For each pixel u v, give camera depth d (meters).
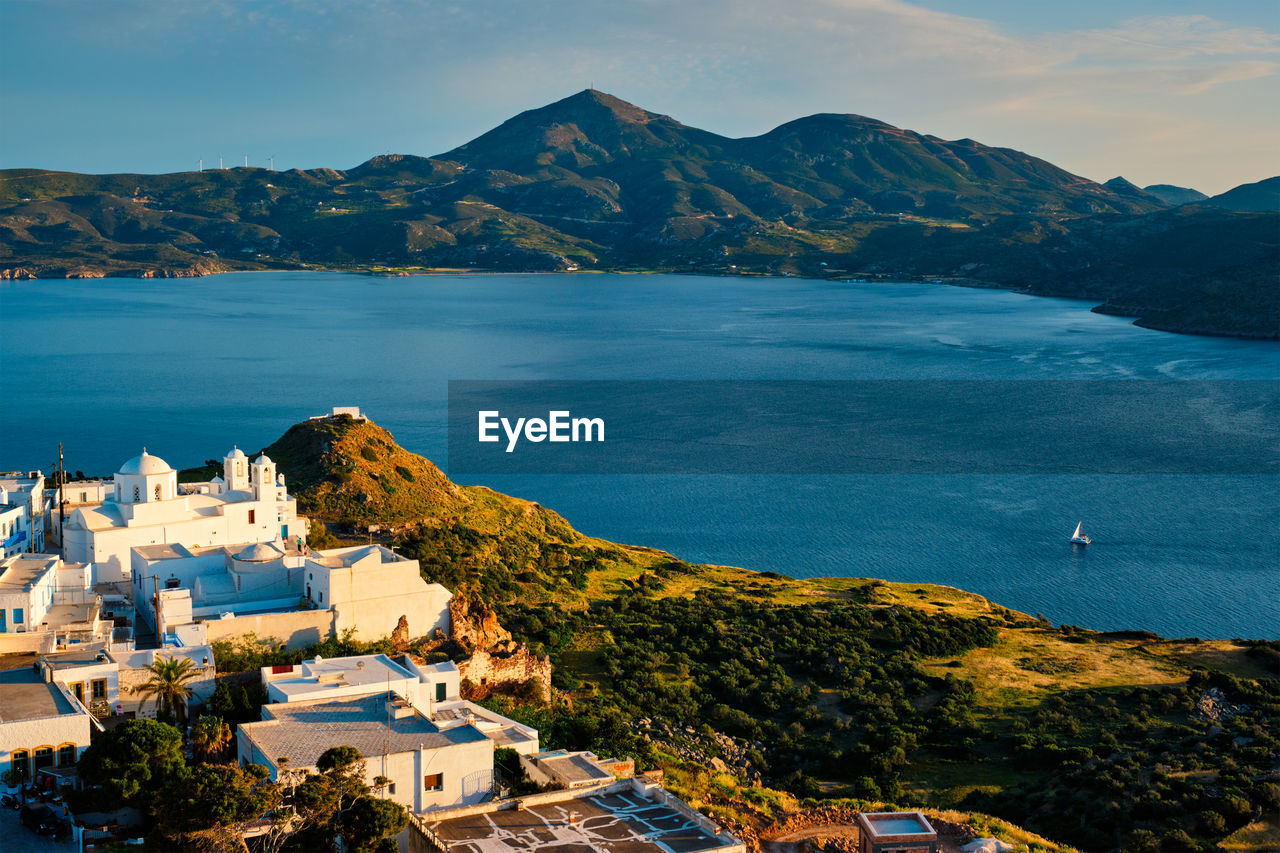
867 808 87.88
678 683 127.00
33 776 62.69
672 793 77.88
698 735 110.06
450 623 101.56
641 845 61.28
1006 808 94.19
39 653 80.31
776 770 105.56
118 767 59.69
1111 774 94.69
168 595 92.25
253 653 88.25
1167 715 121.06
